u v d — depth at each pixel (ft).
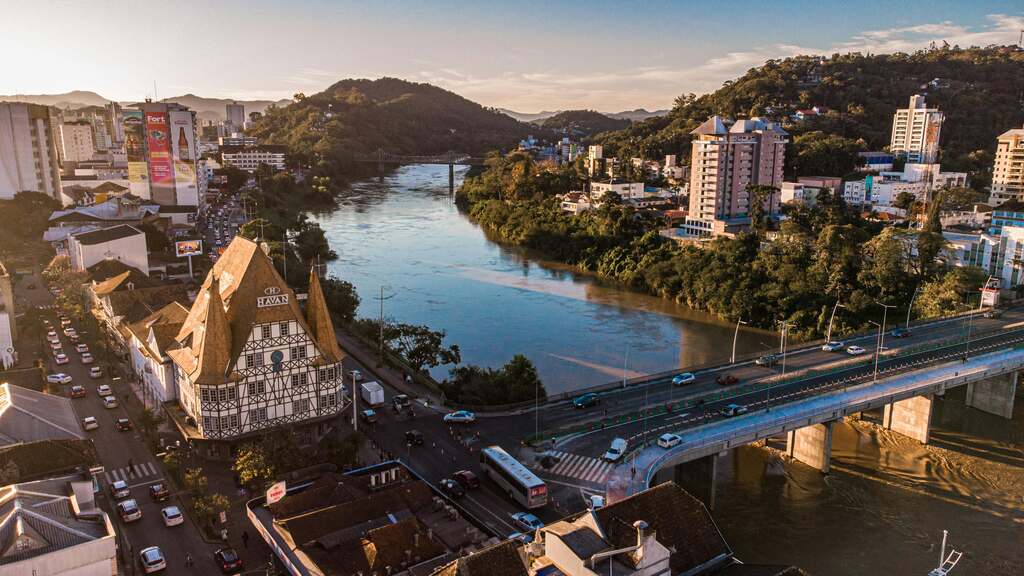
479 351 547.90
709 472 355.56
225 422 328.08
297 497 272.92
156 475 321.73
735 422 369.09
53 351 476.13
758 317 642.63
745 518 347.15
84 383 426.51
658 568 198.59
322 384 351.67
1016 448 420.36
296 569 236.43
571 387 476.95
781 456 409.90
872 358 480.64
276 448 309.83
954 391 504.84
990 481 383.04
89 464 281.54
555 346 564.30
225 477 321.32
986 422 456.04
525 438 364.58
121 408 393.09
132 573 250.98
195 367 333.83
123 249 594.65
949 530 337.11
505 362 524.11
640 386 444.55
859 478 386.11
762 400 411.13
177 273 645.51
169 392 370.73
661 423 381.81
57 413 314.76
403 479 304.30
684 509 231.71
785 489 374.84
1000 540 328.70
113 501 297.12
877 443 427.33
